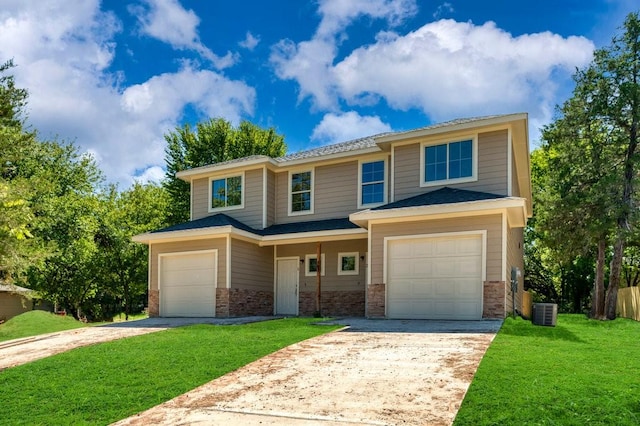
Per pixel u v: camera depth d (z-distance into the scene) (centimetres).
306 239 1697
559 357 738
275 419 532
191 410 583
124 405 621
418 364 722
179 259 1770
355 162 1811
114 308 3462
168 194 3550
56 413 610
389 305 1352
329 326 1162
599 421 464
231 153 3556
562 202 2156
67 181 2981
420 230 1330
